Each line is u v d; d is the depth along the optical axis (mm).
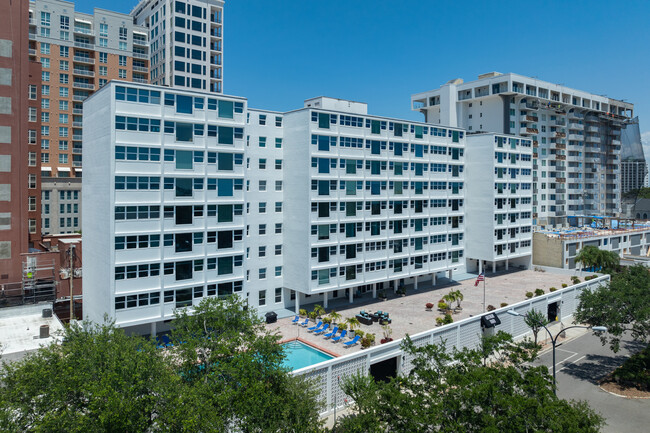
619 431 30844
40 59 89438
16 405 18703
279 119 53219
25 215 51688
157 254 40125
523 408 19969
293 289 52156
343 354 39156
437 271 64688
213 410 20047
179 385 20844
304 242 50531
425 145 62688
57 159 92625
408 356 38688
